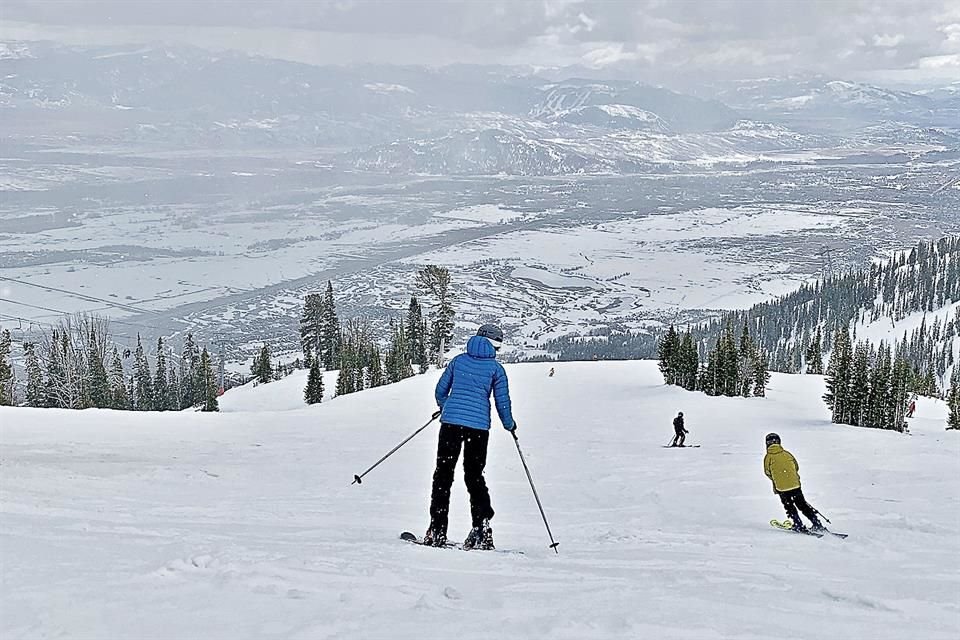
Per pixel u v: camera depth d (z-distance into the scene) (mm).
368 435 25969
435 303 85062
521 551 7473
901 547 8812
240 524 8258
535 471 17812
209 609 4035
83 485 11445
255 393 77938
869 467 19453
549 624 4062
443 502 7238
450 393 7527
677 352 54625
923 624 4742
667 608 4684
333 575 4984
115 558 5160
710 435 29656
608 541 8812
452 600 4617
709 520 11195
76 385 62156
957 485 15648
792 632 4273
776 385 61094
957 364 162000
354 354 78875
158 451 18484
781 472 10180
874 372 42531
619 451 22953
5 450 16328
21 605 3914
